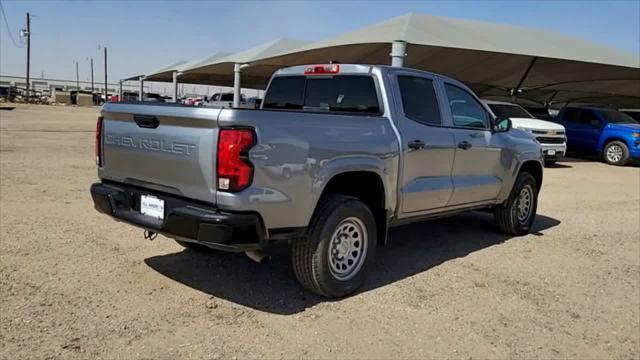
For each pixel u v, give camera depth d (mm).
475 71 22250
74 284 4535
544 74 22922
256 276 4984
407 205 5145
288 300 4457
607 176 14891
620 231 7773
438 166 5492
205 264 5246
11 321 3766
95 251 5469
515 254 6281
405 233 7121
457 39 15422
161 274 4906
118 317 3949
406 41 14188
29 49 64750
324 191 4582
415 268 5547
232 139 3670
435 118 5543
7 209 7062
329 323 4062
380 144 4695
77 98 66250
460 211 6145
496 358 3691
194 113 3801
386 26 16125
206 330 3828
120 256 5355
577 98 35312
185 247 5688
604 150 18766
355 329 3986
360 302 4516
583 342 4035
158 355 3434
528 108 24000
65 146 15594
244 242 3768
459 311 4449
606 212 9266
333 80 5484
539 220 8383
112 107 4559
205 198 3822
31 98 66000
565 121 20250
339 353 3609
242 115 3713
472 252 6281
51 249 5445
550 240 7066
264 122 3814
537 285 5219
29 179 9500
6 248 5383
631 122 19391
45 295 4258
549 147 16375
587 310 4660
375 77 5098
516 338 4020
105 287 4516
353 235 4613
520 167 6922
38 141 16750
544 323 4328
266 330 3881
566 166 17453
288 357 3512
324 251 4297
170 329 3811
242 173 3697
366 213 4629
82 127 24656
